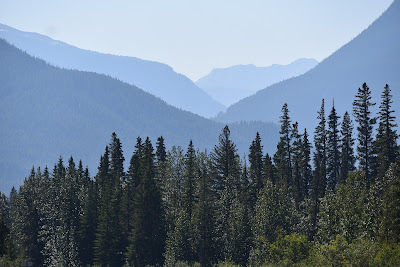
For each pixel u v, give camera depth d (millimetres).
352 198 76750
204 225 102625
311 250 72375
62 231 119875
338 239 65312
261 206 96750
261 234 92688
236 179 124125
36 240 125500
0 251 104188
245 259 96688
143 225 111375
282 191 100500
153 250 110625
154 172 123688
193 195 115750
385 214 69312
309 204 112625
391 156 108688
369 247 61719
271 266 74562
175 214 114000
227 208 109750
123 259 115938
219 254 101750
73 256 116438
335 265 62719
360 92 115938
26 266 58500
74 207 126688
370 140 114688
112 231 114500
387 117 110938
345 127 124625
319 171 120500
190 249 102938
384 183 80000
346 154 124000
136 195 118875
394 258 56375
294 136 124188
